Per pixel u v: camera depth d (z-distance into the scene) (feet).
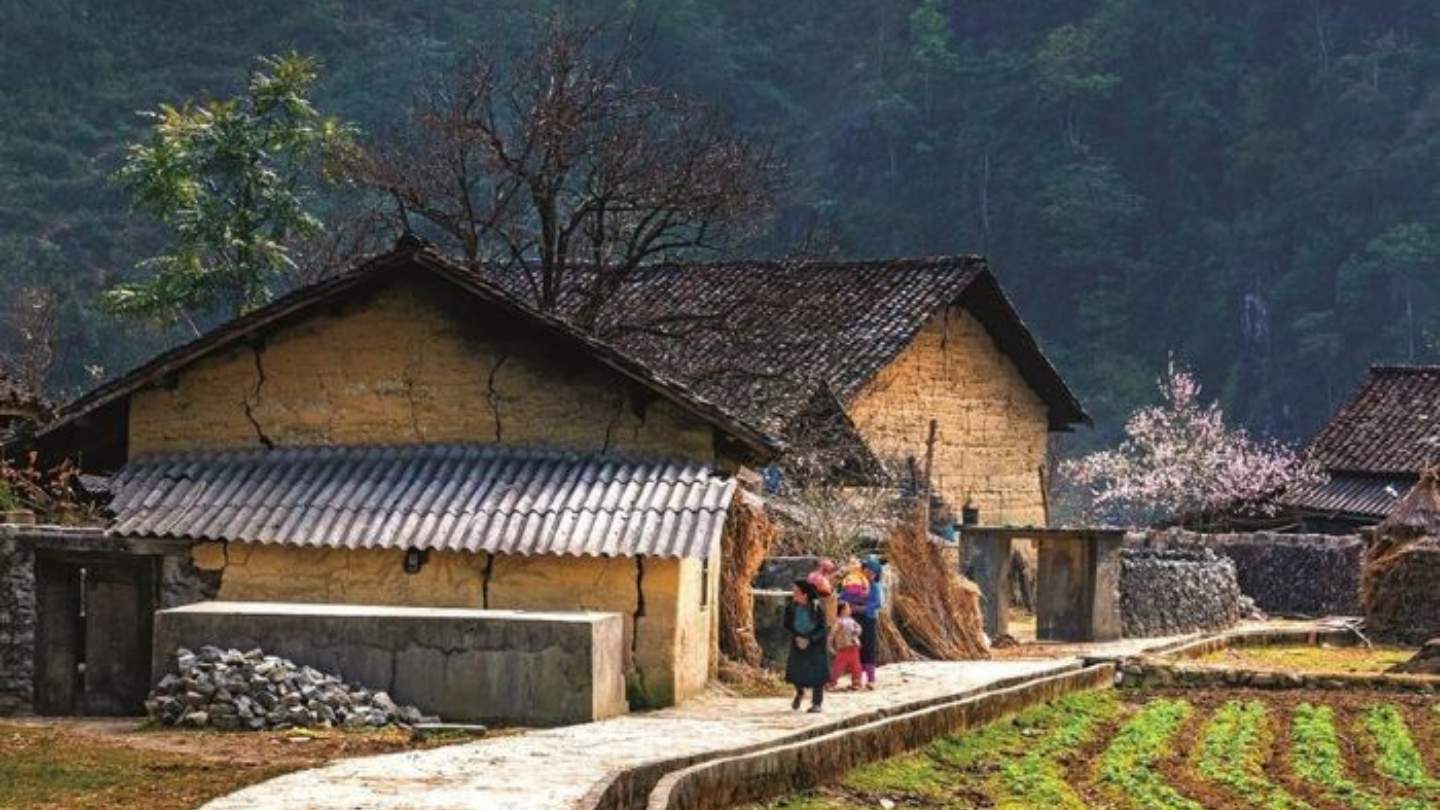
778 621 133.59
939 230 547.08
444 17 551.18
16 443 125.18
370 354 121.49
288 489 117.80
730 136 253.85
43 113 532.73
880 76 586.04
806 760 97.50
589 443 118.83
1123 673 154.92
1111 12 585.22
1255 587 231.30
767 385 198.59
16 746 91.61
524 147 208.03
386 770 81.82
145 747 92.68
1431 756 122.52
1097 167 547.49
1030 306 536.83
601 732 98.17
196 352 121.49
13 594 111.34
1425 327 486.79
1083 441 485.15
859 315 216.74
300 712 100.07
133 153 258.37
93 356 363.76
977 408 230.48
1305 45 569.23
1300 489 266.16
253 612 104.12
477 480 116.98
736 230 244.83
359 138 378.94
